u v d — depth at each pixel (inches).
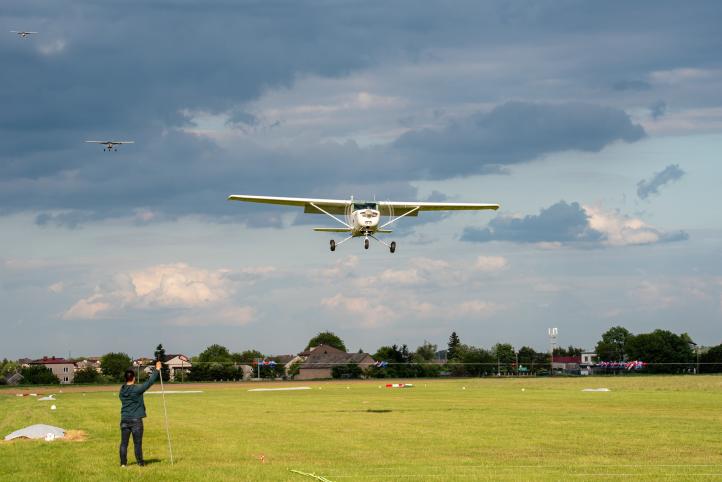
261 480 1075.3
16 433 1670.8
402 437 1665.8
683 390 4429.1
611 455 1362.0
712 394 3833.7
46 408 3068.4
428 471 1167.6
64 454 1363.2
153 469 1176.8
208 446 1507.1
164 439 1635.1
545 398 3476.9
